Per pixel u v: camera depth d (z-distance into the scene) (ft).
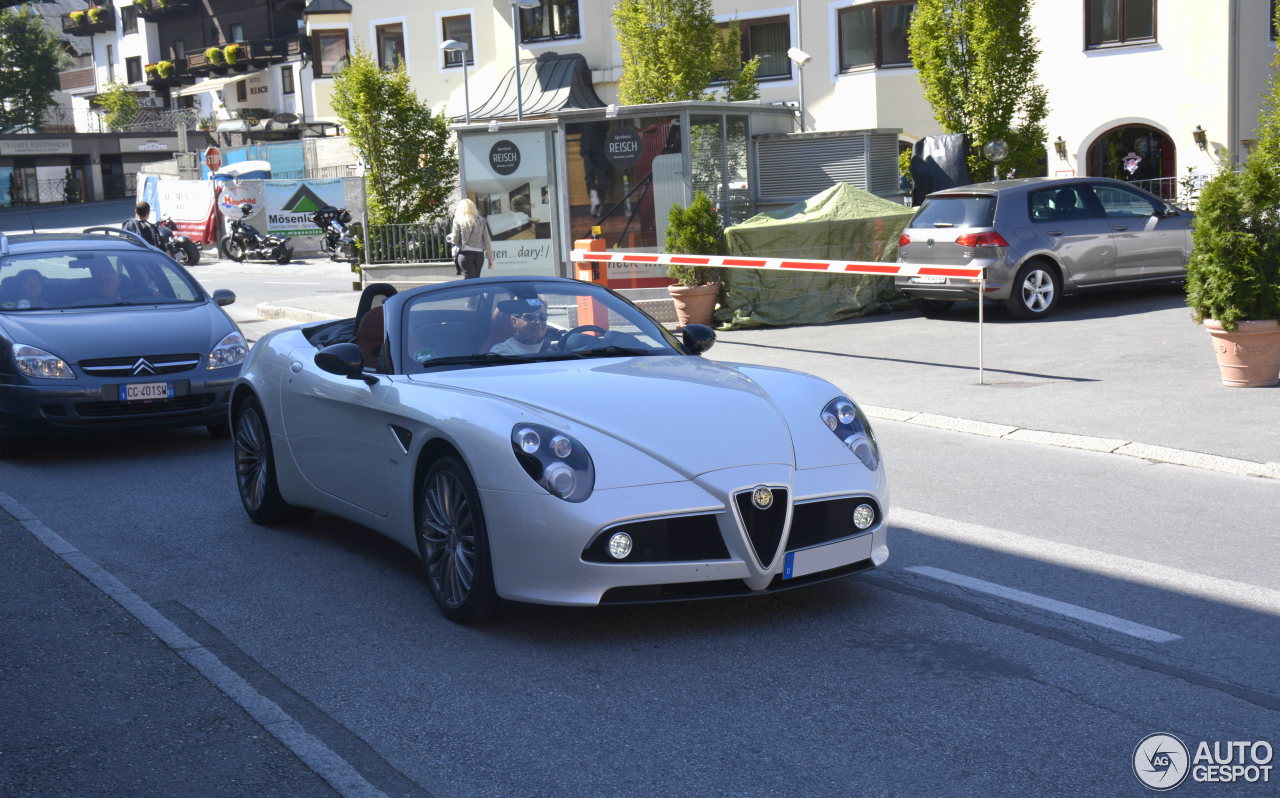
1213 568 17.95
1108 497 22.43
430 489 16.99
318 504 20.92
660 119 58.49
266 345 23.09
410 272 66.69
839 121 85.76
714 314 50.65
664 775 11.85
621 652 15.37
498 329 19.30
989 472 24.79
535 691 14.17
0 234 35.35
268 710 13.82
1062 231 46.98
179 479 27.40
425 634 16.35
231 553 20.94
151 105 225.97
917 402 31.99
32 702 14.32
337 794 11.70
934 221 47.62
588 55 96.17
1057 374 34.65
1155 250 48.96
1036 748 12.12
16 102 228.02
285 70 189.88
